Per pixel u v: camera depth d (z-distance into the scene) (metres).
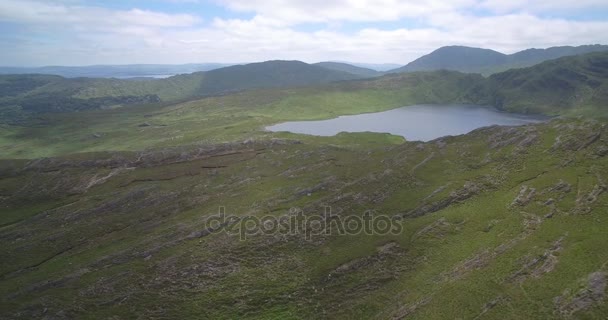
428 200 100.00
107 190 128.25
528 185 95.31
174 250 90.25
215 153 160.12
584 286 63.34
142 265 85.75
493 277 70.75
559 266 68.94
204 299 75.69
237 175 133.38
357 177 117.62
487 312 63.81
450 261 78.69
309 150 152.75
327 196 107.75
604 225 76.69
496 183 101.81
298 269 81.94
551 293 64.12
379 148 145.38
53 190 129.75
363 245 86.69
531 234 79.50
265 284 78.56
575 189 89.44
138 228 104.12
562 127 117.19
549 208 85.94
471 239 83.69
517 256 74.12
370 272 79.62
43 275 85.62
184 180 133.00
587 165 97.44
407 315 67.12
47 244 99.69
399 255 83.38
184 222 102.25
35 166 146.00
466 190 101.25
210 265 84.12
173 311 73.12
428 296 70.25
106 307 74.25
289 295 75.81
